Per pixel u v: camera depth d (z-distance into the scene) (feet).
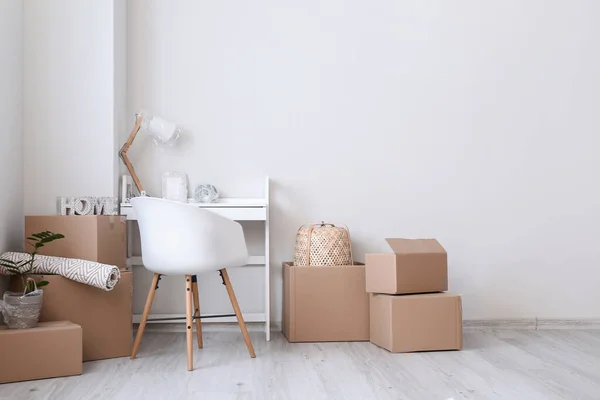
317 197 12.18
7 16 10.09
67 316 9.09
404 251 10.08
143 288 11.78
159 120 11.51
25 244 9.59
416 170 12.34
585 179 12.64
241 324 9.60
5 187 9.90
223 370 8.73
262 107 12.13
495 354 9.84
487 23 12.56
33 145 10.84
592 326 12.43
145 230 9.02
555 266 12.51
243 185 12.05
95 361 9.25
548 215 12.55
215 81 12.07
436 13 12.46
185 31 12.05
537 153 12.57
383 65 12.35
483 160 12.46
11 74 10.25
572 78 12.69
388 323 9.93
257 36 12.17
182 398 7.38
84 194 10.92
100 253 9.55
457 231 12.37
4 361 8.01
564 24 12.70
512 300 12.42
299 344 10.59
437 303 10.02
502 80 12.55
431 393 7.61
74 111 10.94
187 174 11.95
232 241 9.10
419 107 12.38
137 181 11.38
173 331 11.77
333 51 12.28
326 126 12.22
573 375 8.50
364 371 8.70
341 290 10.80
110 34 11.04
